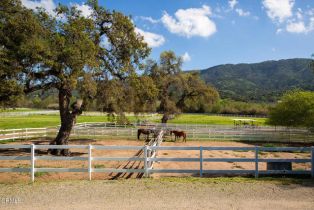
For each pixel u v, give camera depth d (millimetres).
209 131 32625
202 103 40062
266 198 9141
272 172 12250
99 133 33031
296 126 31047
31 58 16594
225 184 10805
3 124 45438
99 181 11344
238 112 89875
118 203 8641
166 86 37562
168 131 33125
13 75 16969
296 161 12352
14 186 10617
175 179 11656
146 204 8539
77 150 23016
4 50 16281
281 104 31688
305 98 29844
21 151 21891
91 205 8461
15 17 16562
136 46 21234
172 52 38281
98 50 19391
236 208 8211
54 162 17156
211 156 20281
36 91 20422
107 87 20234
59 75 17844
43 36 17500
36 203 8648
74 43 17812
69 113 21125
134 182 11102
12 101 18516
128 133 33125
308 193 9688
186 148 12242
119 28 20938
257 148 12234
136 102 25234
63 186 10562
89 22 19141
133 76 21516
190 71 39625
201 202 8734
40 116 67188
